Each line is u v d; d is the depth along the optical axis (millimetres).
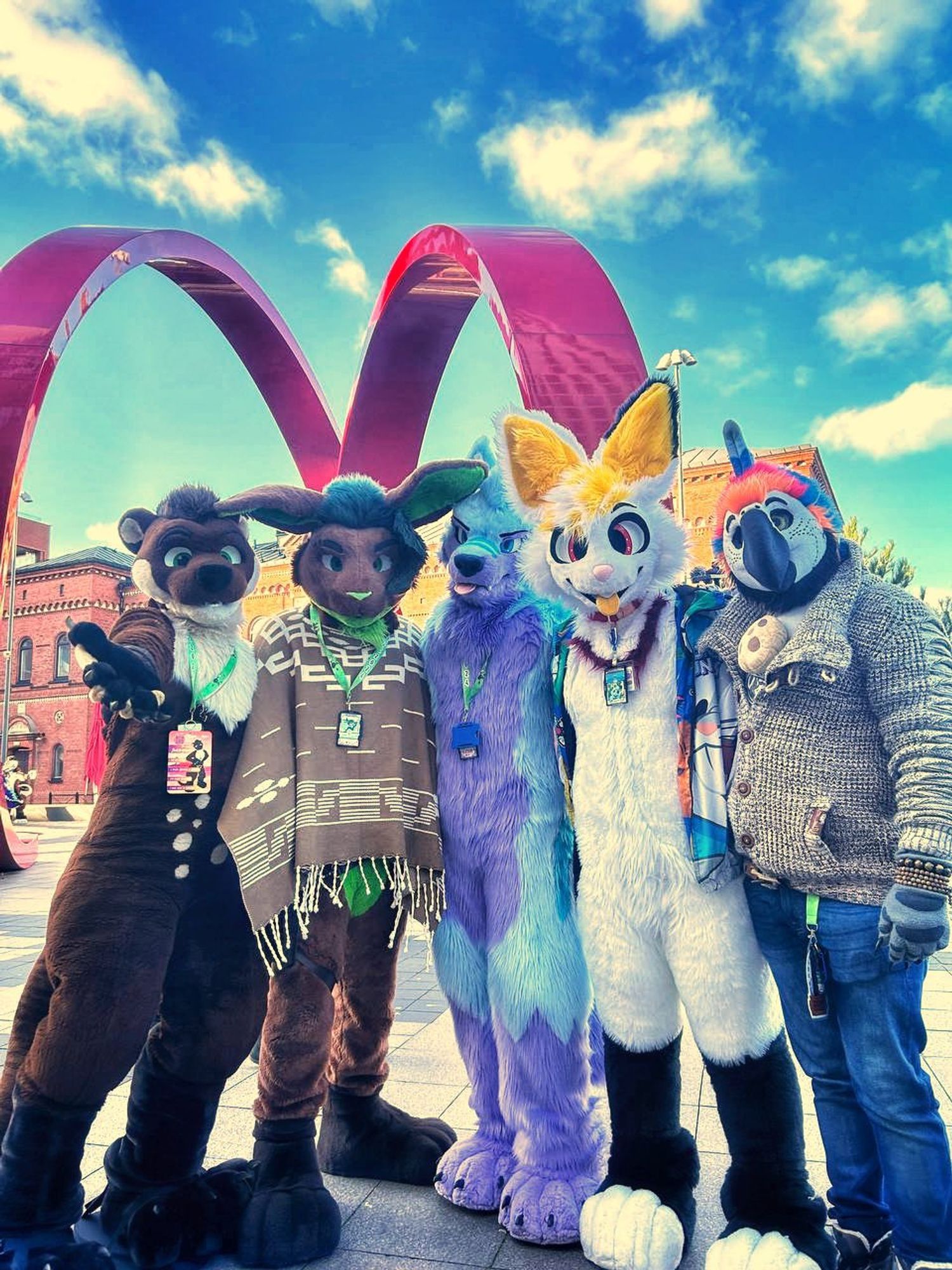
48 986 2266
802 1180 2035
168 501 2572
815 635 1897
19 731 30969
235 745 2438
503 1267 2197
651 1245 2037
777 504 1998
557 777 2586
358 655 2609
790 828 1899
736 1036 2064
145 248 5875
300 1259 2221
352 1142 2742
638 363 4105
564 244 4711
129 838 2275
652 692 2213
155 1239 2188
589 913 2242
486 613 2734
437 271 5480
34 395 5121
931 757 1788
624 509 2285
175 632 2436
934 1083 3252
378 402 6430
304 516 2645
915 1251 1851
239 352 7477
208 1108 2355
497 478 2980
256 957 2383
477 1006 2625
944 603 18312
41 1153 2068
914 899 1721
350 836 2412
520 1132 2463
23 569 31656
